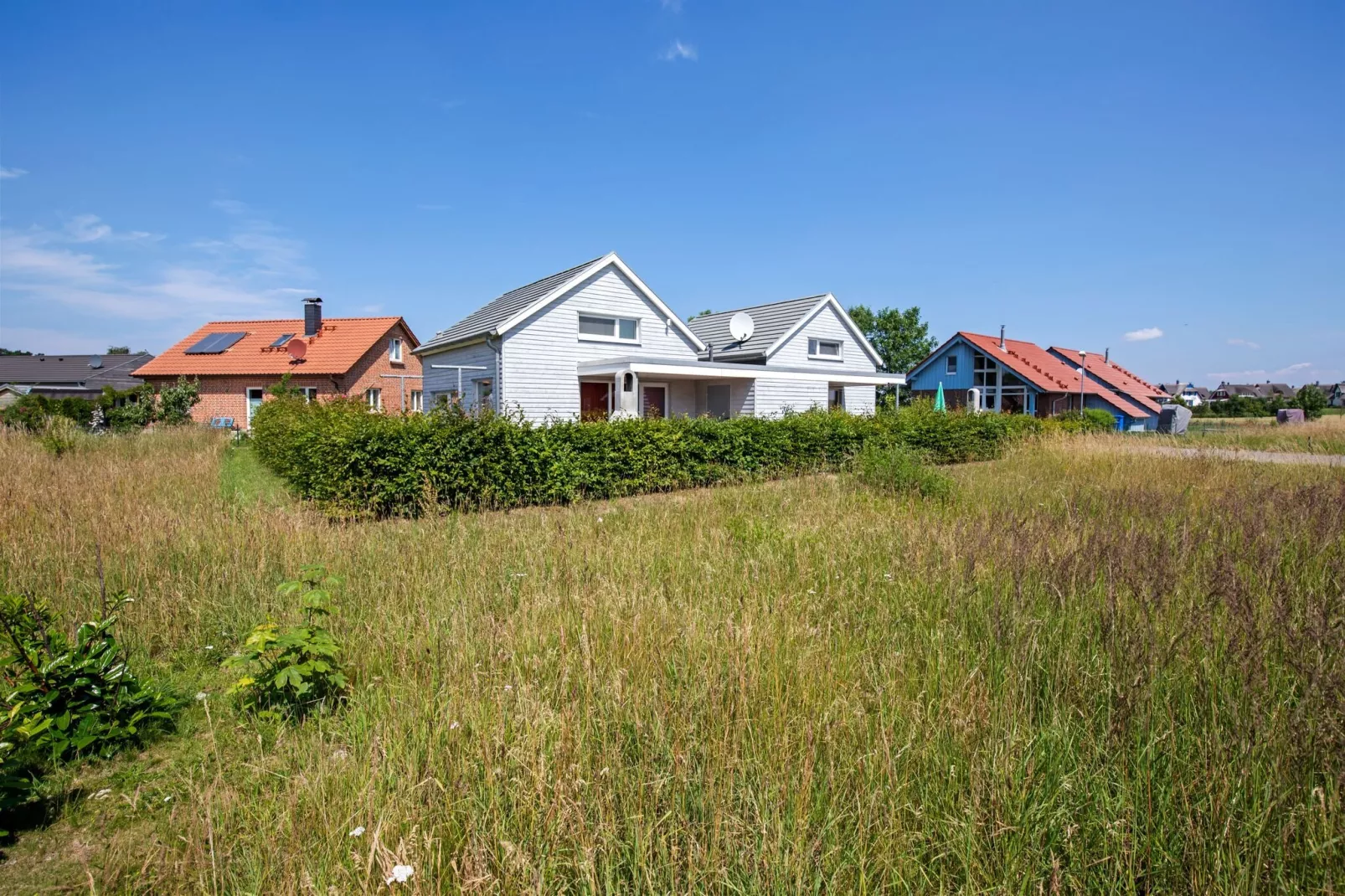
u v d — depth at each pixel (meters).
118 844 2.48
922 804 2.36
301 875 2.10
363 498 8.86
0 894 2.26
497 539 6.66
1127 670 3.06
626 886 2.06
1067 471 13.02
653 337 21.22
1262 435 24.67
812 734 2.52
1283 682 3.05
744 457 13.26
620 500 10.80
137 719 3.25
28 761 3.00
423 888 1.98
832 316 25.66
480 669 3.53
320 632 3.62
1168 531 6.41
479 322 21.48
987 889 2.03
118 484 9.50
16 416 20.81
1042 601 4.29
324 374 30.88
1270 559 4.83
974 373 36.91
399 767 2.65
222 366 31.94
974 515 7.86
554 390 18.95
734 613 4.35
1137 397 39.56
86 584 5.04
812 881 2.06
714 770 2.47
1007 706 2.87
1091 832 2.24
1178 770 2.47
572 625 4.05
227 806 2.50
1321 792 2.10
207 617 4.69
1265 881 2.04
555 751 2.58
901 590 4.73
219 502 8.28
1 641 3.26
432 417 9.85
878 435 15.66
